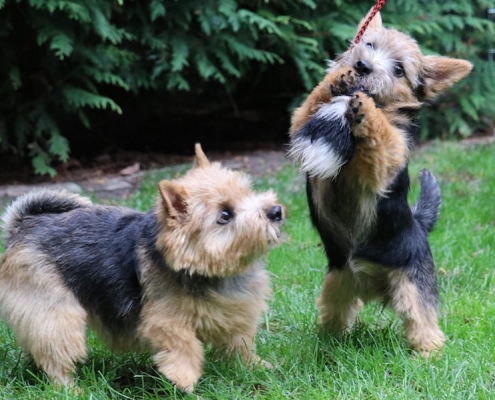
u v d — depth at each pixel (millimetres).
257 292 1751
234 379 1745
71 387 1724
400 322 1937
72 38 2715
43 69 2928
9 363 1830
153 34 2969
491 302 1997
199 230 1676
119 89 3393
